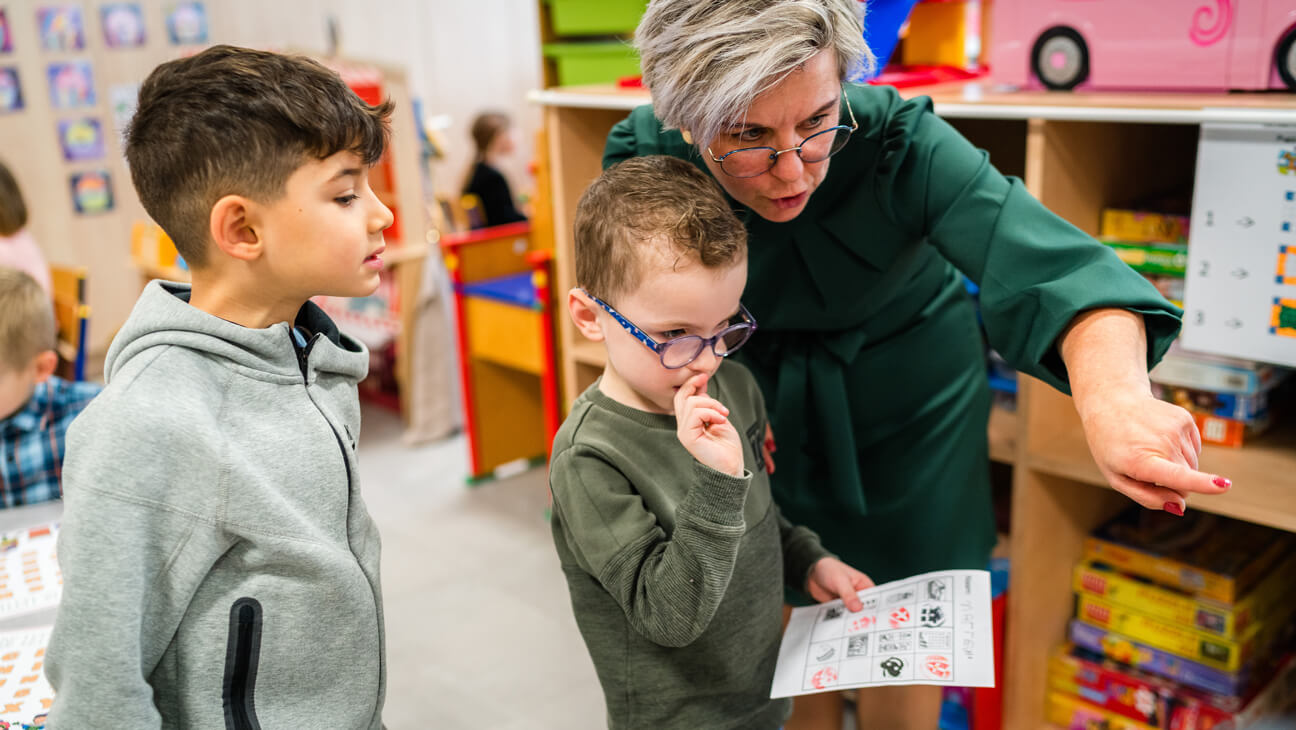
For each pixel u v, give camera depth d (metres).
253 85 0.85
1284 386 1.65
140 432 0.81
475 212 4.15
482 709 2.04
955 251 1.13
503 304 2.91
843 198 1.21
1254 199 1.33
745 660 1.10
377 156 0.93
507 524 2.90
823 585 1.20
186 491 0.82
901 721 1.42
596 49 2.35
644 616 0.96
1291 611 1.81
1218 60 1.39
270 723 0.89
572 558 1.09
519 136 5.25
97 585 0.79
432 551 2.75
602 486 1.00
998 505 2.14
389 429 3.73
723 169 1.05
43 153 4.33
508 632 2.33
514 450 3.28
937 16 1.89
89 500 0.79
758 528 1.11
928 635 1.07
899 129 1.15
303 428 0.91
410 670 2.19
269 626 0.87
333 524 0.92
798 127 1.01
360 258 0.91
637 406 1.04
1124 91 1.50
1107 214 1.58
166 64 0.90
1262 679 1.72
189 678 0.86
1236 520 1.79
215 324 0.87
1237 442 1.56
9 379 1.67
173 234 0.89
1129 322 0.95
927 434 1.36
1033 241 1.04
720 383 1.14
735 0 0.96
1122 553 1.74
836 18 0.97
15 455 1.72
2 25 4.14
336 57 3.42
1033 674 1.76
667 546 0.96
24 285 1.69
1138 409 0.84
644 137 1.26
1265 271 1.35
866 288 1.27
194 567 0.83
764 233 1.23
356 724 0.94
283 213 0.86
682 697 1.08
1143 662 1.72
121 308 4.63
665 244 0.94
